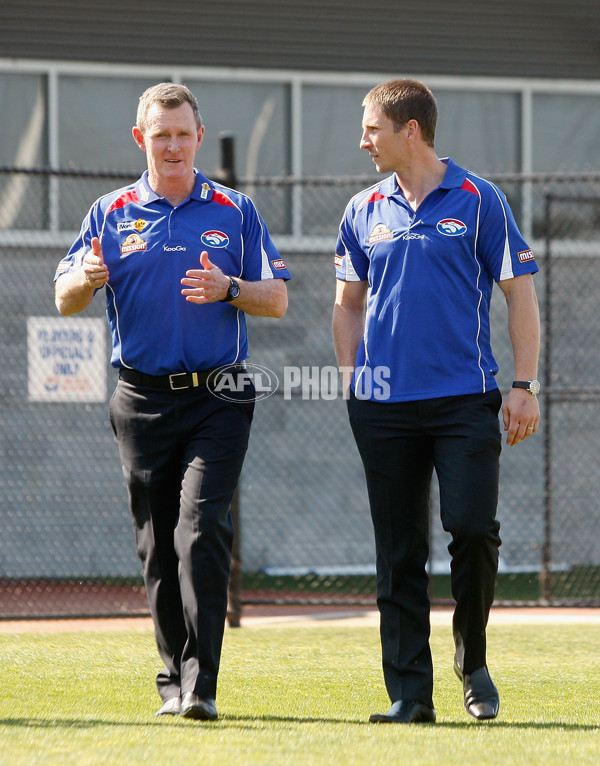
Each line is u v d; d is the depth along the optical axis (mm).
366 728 12000
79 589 28219
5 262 28641
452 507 12273
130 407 13000
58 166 29344
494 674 16422
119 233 13055
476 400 12477
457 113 32000
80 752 10273
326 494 30922
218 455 12672
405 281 12562
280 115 30969
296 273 30719
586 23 32625
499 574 31219
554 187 32438
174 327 12734
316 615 23531
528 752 10414
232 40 30516
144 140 13273
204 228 13055
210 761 9844
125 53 29766
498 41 32094
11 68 28969
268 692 14953
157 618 13164
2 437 28500
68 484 29031
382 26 31391
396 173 12898
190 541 12438
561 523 31750
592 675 16344
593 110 32906
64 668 16609
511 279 12742
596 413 32156
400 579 12820
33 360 25047
